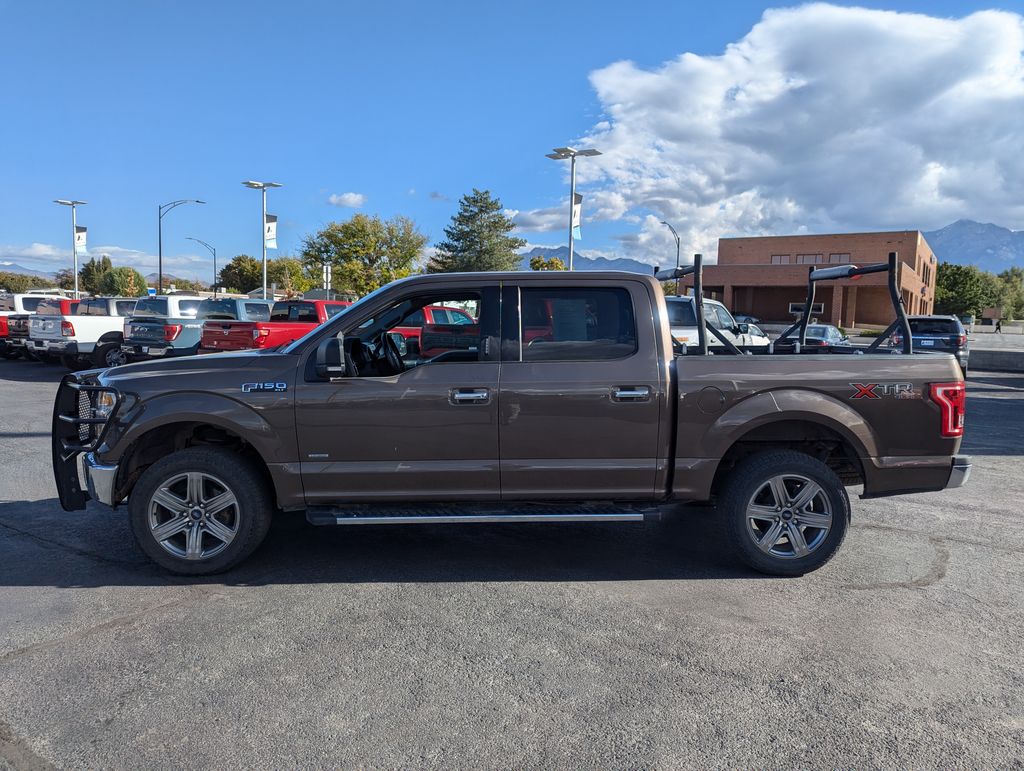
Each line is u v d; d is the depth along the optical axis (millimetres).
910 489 4574
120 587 4348
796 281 52938
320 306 15594
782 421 4609
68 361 17562
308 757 2715
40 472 7332
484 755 2736
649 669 3396
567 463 4465
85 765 2658
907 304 55281
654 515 4402
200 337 15023
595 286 4531
